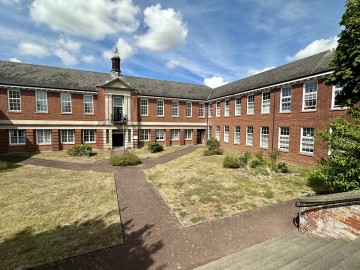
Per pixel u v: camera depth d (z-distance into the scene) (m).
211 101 30.00
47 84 21.91
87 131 24.56
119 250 5.61
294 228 6.71
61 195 9.76
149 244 5.90
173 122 29.64
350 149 6.78
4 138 20.36
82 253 5.43
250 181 11.92
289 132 17.16
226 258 5.02
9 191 10.27
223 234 6.42
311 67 15.77
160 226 6.93
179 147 28.09
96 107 24.56
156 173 14.05
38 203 8.79
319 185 11.02
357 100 7.71
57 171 14.45
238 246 5.79
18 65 22.47
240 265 4.40
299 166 15.72
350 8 7.39
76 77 24.75
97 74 26.73
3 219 7.34
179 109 30.02
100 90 24.34
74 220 7.29
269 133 19.20
